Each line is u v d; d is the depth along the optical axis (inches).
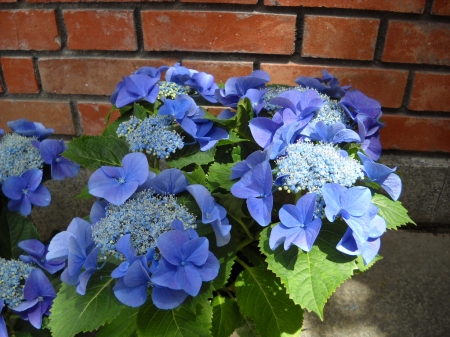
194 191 11.0
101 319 10.8
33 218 24.0
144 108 14.9
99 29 20.4
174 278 10.0
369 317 19.1
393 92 21.1
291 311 12.8
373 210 10.7
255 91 14.5
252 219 14.1
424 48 20.1
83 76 21.4
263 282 13.4
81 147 13.5
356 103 14.3
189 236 10.5
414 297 20.0
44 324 13.9
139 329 11.0
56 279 14.8
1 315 13.0
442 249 22.7
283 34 20.1
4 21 20.5
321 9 19.8
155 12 19.9
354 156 12.6
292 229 10.6
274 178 11.9
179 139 13.1
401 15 19.7
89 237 11.6
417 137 22.0
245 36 20.2
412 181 22.8
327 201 10.2
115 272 10.1
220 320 13.3
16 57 21.3
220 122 13.8
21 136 16.4
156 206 11.3
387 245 22.9
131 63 21.0
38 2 20.1
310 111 13.1
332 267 10.8
